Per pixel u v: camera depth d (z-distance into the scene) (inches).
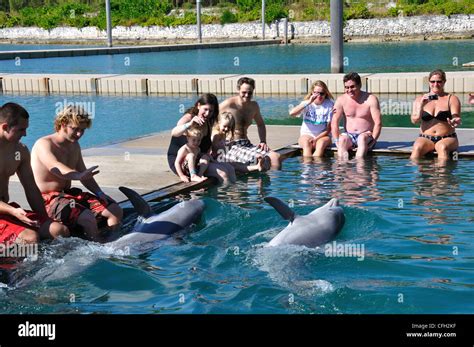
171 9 2349.9
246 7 2159.2
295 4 2135.8
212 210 289.9
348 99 413.4
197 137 337.1
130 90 854.5
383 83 748.6
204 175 348.8
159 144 445.1
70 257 236.1
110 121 645.9
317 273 217.2
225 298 200.8
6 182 257.0
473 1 1856.5
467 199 299.6
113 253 240.7
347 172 363.9
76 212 265.1
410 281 209.6
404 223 267.3
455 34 1806.1
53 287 212.1
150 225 262.4
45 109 732.0
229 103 382.3
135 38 2160.4
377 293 200.8
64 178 267.4
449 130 392.2
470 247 238.8
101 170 367.2
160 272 223.5
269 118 620.4
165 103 756.6
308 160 402.0
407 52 1380.4
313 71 1033.5
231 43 1690.5
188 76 852.0
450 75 735.1
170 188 328.8
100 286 212.8
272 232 261.9
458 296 198.1
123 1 2288.4
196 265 228.5
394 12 1887.3
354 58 1263.5
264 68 1109.1
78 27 2256.4
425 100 391.9
